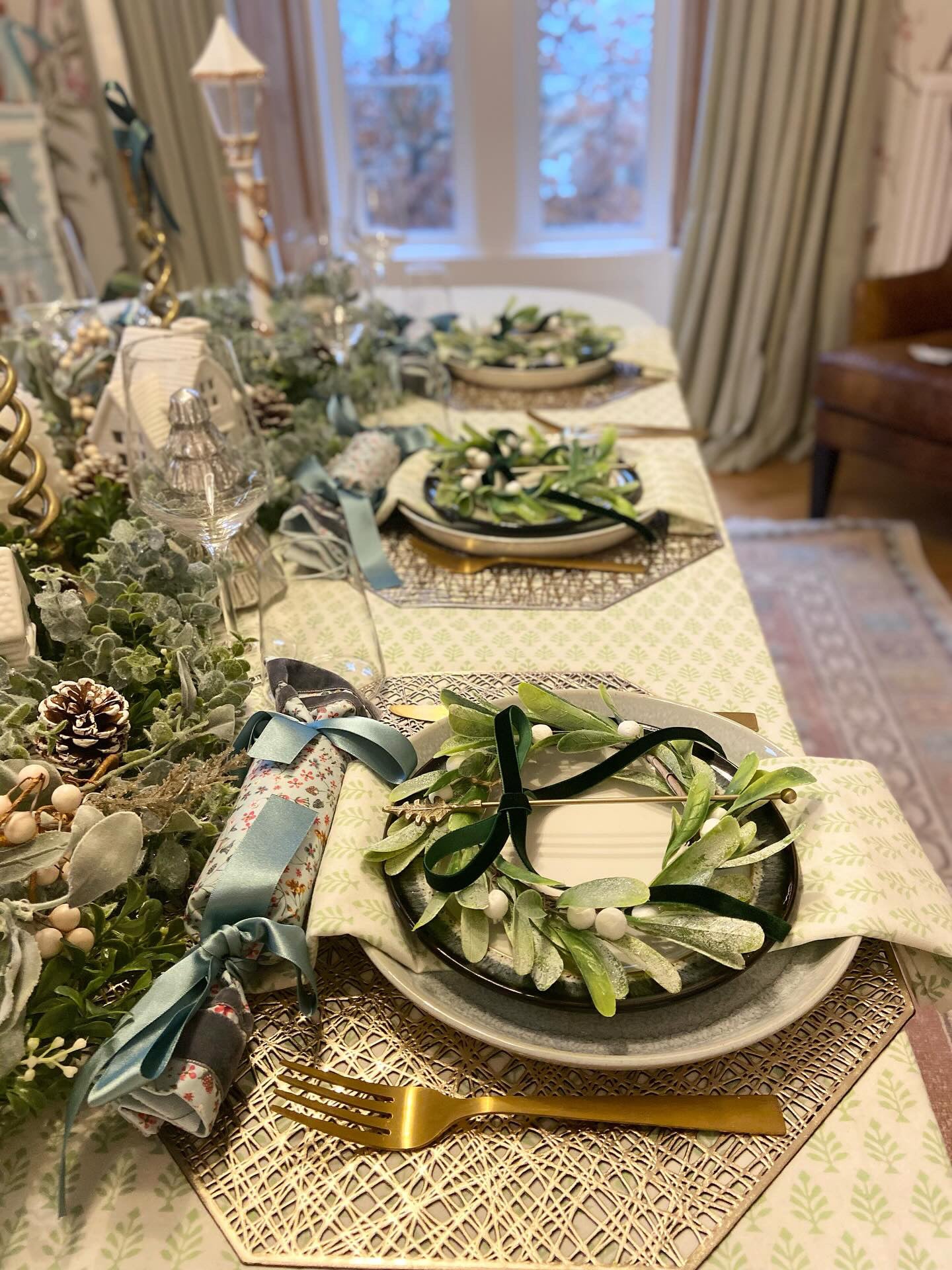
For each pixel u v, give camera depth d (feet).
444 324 5.54
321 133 9.80
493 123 9.98
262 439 3.28
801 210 9.13
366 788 2.06
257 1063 1.73
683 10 9.20
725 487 9.71
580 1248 1.45
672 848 1.85
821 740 6.20
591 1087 1.67
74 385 3.75
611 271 10.53
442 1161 1.57
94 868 1.63
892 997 1.78
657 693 2.58
